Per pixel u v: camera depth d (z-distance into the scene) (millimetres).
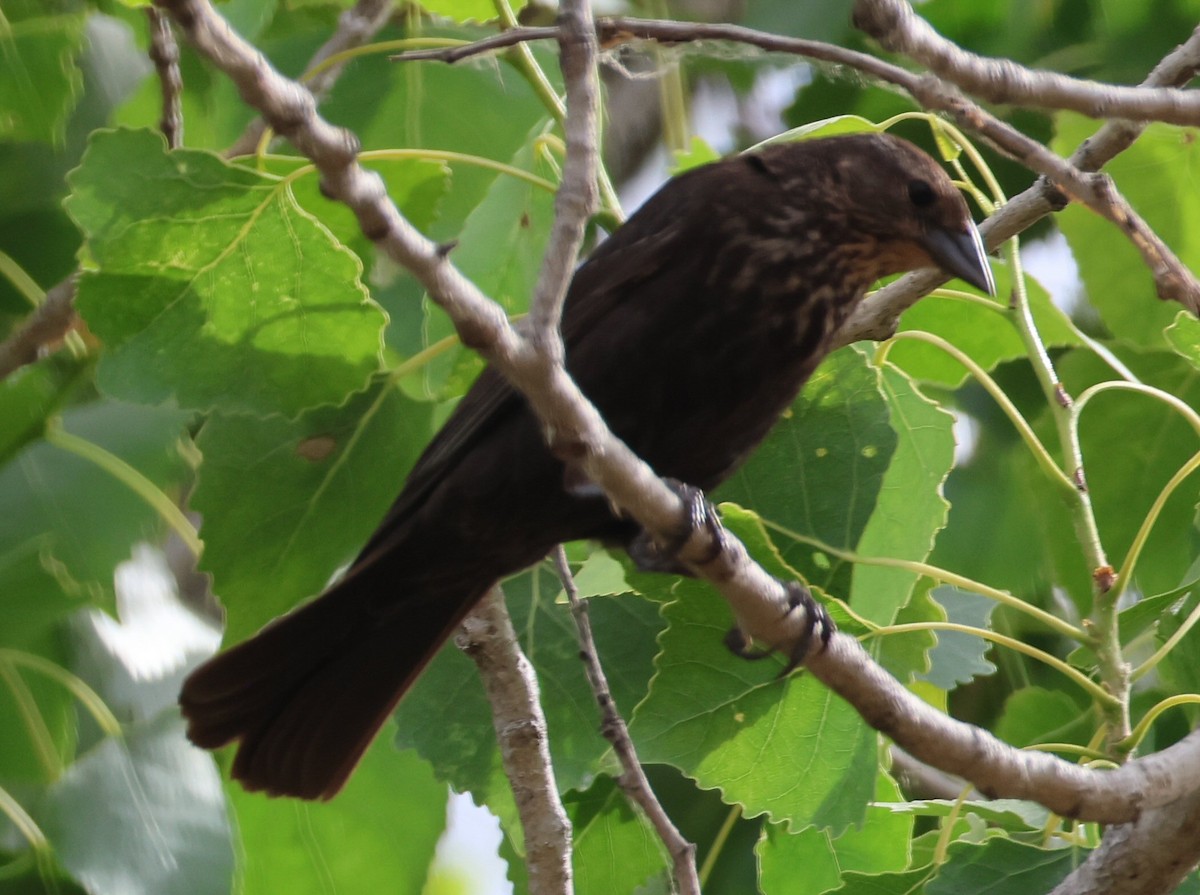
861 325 7922
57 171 9258
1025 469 10023
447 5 8164
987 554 10227
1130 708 9094
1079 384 9414
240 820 8719
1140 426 9328
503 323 4957
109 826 7375
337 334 7102
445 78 8969
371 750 8789
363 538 7797
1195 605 7762
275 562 7773
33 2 9039
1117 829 6453
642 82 12398
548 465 7152
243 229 6852
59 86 8664
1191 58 7027
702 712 7535
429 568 7488
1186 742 6414
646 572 7320
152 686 8312
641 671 8297
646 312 7410
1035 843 7492
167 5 4406
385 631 7602
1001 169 10836
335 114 8969
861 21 5758
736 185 7641
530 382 5062
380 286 8875
